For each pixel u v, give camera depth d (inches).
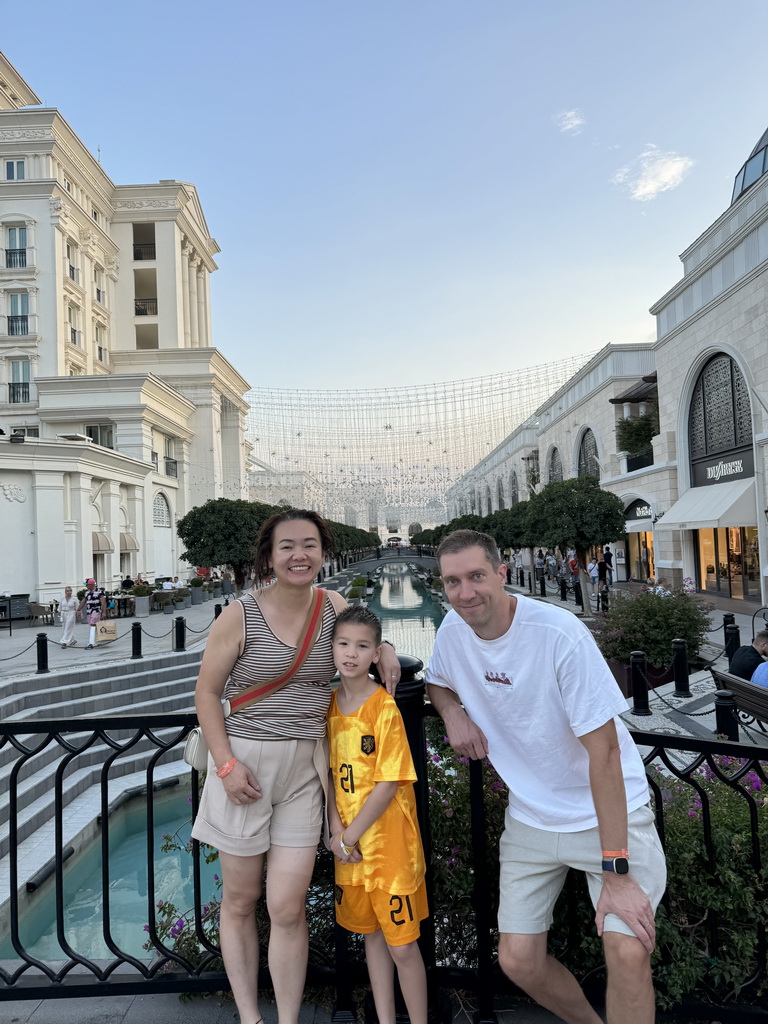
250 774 72.4
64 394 1202.6
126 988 86.0
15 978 87.3
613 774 65.1
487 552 69.7
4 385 1256.8
